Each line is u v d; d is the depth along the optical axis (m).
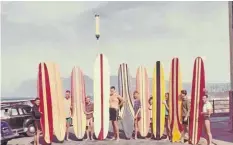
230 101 13.79
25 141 12.54
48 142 11.83
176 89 12.00
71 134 14.00
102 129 12.54
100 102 12.59
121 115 12.69
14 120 13.37
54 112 12.25
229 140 12.00
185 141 11.90
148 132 13.82
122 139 12.60
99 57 12.73
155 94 12.55
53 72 12.33
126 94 12.97
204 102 11.01
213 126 15.48
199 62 11.50
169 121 12.08
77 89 12.71
